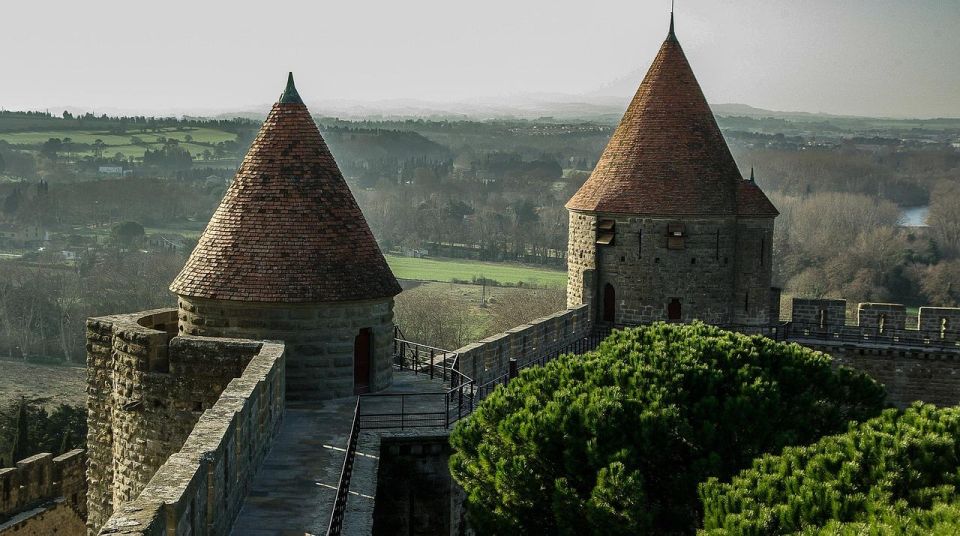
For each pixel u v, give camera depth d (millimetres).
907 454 21328
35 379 83812
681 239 46531
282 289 30047
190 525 15125
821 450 22234
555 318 43031
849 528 18406
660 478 24906
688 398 26391
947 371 48562
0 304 91812
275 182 31328
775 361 28484
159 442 27641
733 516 20109
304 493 21844
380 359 32062
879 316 49844
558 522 23938
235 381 22938
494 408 26656
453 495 28656
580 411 25047
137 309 90750
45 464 41688
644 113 48250
